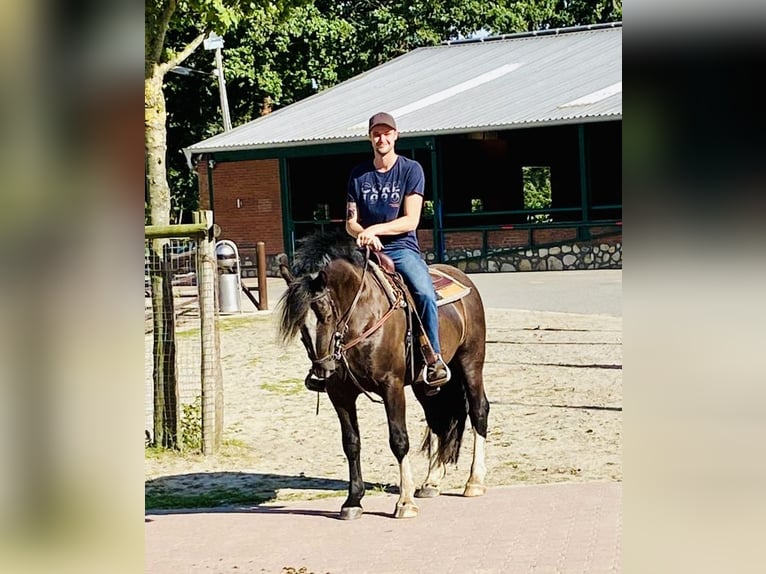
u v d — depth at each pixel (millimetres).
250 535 7508
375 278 7547
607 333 16266
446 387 8500
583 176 27156
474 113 29172
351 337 7340
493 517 7648
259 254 21250
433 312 7750
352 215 7879
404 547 6922
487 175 33312
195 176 42781
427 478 8586
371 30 43188
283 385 13734
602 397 12086
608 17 46938
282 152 30516
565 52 35375
